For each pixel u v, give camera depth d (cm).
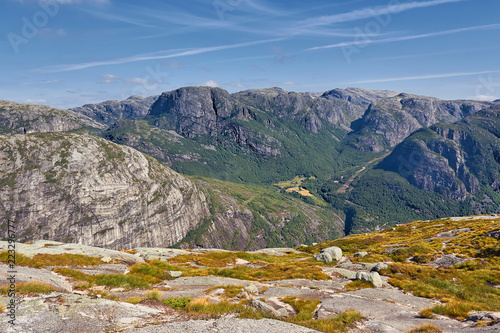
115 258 4097
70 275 2967
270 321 1956
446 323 2225
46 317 1656
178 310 2186
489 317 2103
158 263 4369
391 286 3750
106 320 1742
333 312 2538
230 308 2316
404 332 2058
